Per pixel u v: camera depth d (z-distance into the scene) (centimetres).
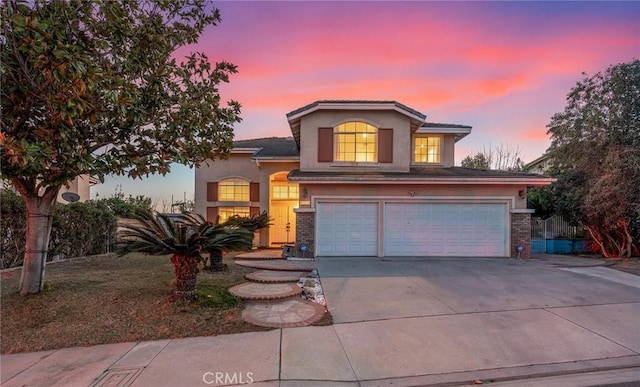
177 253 657
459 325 582
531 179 1276
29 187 686
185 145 710
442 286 843
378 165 1463
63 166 563
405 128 1478
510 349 492
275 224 1888
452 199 1323
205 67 788
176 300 661
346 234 1328
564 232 1667
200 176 1839
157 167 686
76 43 532
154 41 641
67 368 426
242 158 1858
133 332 542
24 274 684
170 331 548
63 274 902
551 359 463
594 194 1389
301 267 1078
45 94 516
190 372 415
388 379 410
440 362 452
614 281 901
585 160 1531
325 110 1477
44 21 470
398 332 553
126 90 577
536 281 898
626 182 1325
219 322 589
